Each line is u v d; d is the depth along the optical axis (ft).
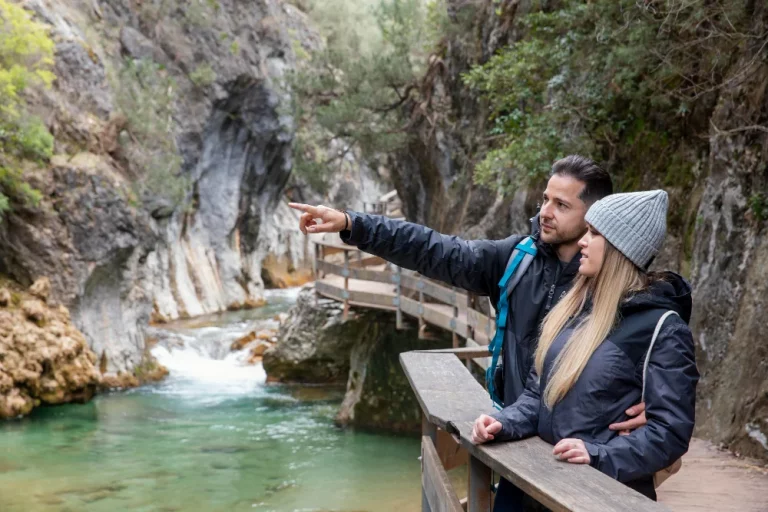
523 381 8.45
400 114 66.23
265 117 105.40
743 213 21.59
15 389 50.44
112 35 85.97
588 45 28.94
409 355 11.71
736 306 21.22
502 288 8.64
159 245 89.92
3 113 57.31
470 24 56.34
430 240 8.87
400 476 37.04
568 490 5.79
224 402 54.49
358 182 142.72
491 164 35.45
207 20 96.78
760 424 18.43
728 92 22.81
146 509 32.45
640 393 7.04
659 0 24.22
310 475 37.24
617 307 7.13
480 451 7.14
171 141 83.30
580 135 30.27
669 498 15.40
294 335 59.62
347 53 72.23
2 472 37.86
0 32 57.47
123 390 58.80
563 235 8.29
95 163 62.69
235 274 105.29
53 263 58.65
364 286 55.67
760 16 21.83
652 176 27.99
